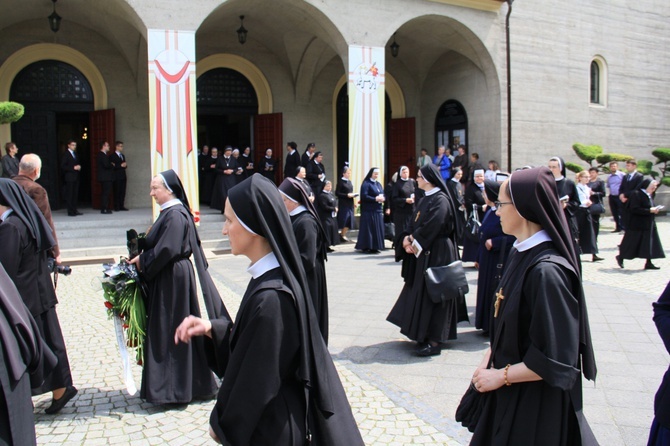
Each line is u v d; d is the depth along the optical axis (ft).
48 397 15.40
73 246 38.19
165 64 40.42
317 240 16.06
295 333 6.90
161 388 14.23
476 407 8.71
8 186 13.41
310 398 7.34
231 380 6.77
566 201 26.55
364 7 46.88
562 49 58.49
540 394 7.66
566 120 59.16
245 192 7.21
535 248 8.03
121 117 53.21
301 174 38.78
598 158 57.06
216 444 12.57
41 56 50.21
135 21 41.39
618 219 51.62
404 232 19.16
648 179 33.04
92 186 51.88
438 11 50.42
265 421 6.91
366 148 47.52
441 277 17.71
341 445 7.31
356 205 47.52
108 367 17.53
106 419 13.88
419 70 63.93
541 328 7.35
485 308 19.90
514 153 55.52
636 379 16.35
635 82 64.90
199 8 41.14
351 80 46.68
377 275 32.12
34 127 50.44
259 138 58.34
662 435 8.04
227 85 57.67
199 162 57.72
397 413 13.96
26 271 13.46
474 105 57.62
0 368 8.30
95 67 51.90
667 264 35.60
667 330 7.93
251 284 7.36
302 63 57.88
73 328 21.58
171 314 14.49
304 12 47.21
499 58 54.34
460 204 35.22
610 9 62.28
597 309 24.25
